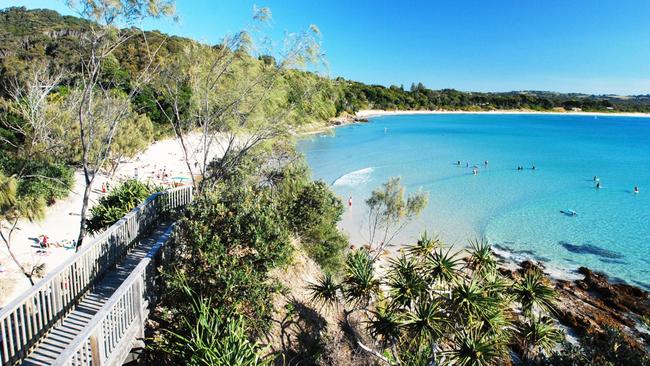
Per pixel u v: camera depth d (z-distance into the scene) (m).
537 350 12.14
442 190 47.34
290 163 20.69
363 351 11.20
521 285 11.52
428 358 10.77
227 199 9.77
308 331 11.24
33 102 25.73
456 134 112.06
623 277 25.33
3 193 11.14
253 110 18.09
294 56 17.56
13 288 16.34
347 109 152.38
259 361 8.23
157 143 64.50
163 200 14.71
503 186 50.28
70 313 8.23
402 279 10.91
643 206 41.84
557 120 182.25
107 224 14.73
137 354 7.70
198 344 7.05
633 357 11.22
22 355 6.64
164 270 9.03
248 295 8.74
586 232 33.81
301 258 15.18
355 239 31.36
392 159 67.94
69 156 28.19
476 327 10.16
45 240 20.78
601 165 67.25
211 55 17.62
